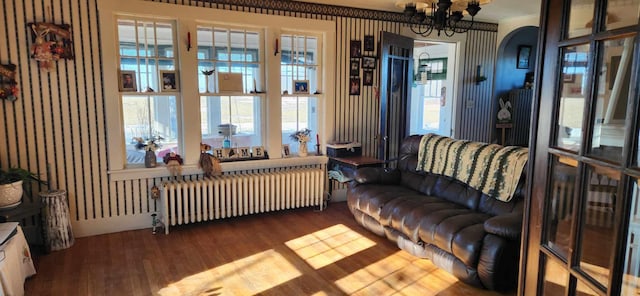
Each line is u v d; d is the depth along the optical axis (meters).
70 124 3.65
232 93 4.32
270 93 4.45
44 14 3.44
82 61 3.61
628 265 1.17
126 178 3.92
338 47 4.79
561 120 1.49
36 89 3.50
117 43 3.75
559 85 1.49
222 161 4.33
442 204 3.45
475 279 2.77
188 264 3.26
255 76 4.46
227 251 3.51
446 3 2.92
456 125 5.80
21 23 3.38
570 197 1.44
